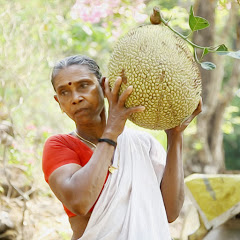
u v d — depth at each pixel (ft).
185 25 27.63
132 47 7.89
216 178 13.46
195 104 8.14
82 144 8.88
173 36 8.17
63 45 24.76
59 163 8.43
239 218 13.73
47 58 23.04
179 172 9.06
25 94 23.40
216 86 29.84
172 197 9.05
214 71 29.53
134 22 25.90
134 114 8.05
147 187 8.77
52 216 22.39
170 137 9.10
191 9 8.09
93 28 25.45
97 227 8.30
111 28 26.05
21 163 20.44
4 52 21.68
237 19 27.76
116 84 7.84
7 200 20.65
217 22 32.78
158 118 7.97
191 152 30.35
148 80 7.69
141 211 8.50
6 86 21.99
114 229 8.31
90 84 8.61
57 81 8.59
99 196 8.45
